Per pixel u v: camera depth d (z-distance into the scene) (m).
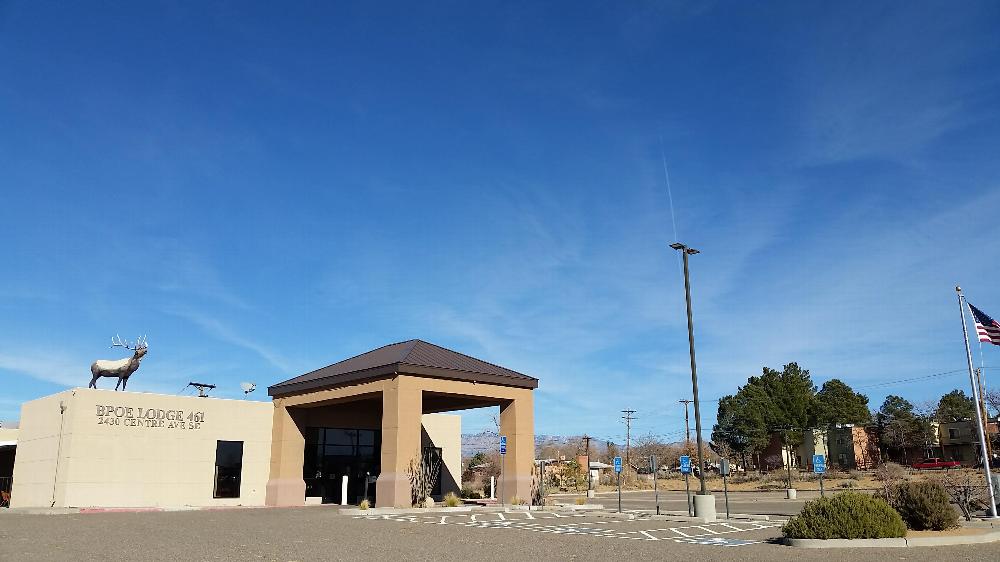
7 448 41.66
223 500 34.81
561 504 34.41
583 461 95.56
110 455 31.86
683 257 27.72
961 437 76.62
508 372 35.03
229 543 16.44
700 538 18.66
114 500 31.66
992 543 16.77
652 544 17.14
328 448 38.72
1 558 13.46
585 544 17.06
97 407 31.81
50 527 20.64
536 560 14.06
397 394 30.42
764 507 34.97
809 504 17.66
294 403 36.00
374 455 40.59
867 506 17.00
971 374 25.45
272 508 32.19
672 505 38.12
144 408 33.19
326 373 35.75
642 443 107.75
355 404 39.97
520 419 34.44
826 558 14.25
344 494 36.34
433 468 33.88
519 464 33.81
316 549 15.46
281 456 35.91
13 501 35.19
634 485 72.75
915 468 69.75
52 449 32.41
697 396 26.69
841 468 78.56
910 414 82.31
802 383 82.81
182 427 34.19
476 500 36.06
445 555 14.70
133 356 34.72
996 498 25.94
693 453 94.44
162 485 33.16
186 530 19.77
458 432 43.66
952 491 24.73
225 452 35.47
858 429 79.00
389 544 16.64
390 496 29.75
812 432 81.88
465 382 32.59
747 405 81.12
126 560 13.27
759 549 16.08
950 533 17.95
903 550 15.51
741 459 82.00
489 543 17.12
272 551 15.00
